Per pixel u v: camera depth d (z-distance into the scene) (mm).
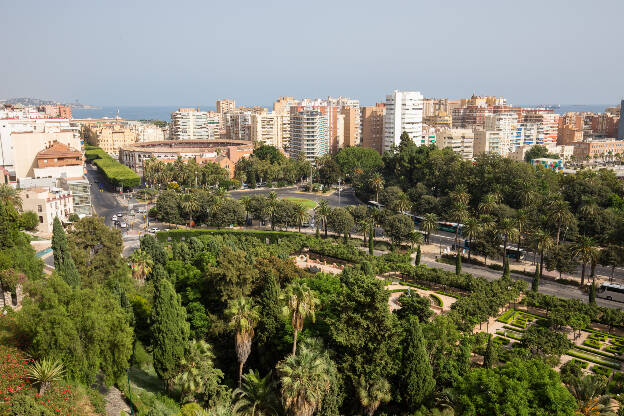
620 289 127625
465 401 62188
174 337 72625
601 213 172750
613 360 93375
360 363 71000
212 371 70938
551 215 155875
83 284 96625
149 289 101750
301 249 164625
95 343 63125
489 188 195750
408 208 190875
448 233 195125
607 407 64750
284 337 80062
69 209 191375
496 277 145000
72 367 61906
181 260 114312
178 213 194000
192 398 69750
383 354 71000
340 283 110312
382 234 192875
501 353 89438
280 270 100688
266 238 176000
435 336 82625
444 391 70438
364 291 72938
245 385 70625
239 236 172625
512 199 190625
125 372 69812
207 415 61750
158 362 72750
